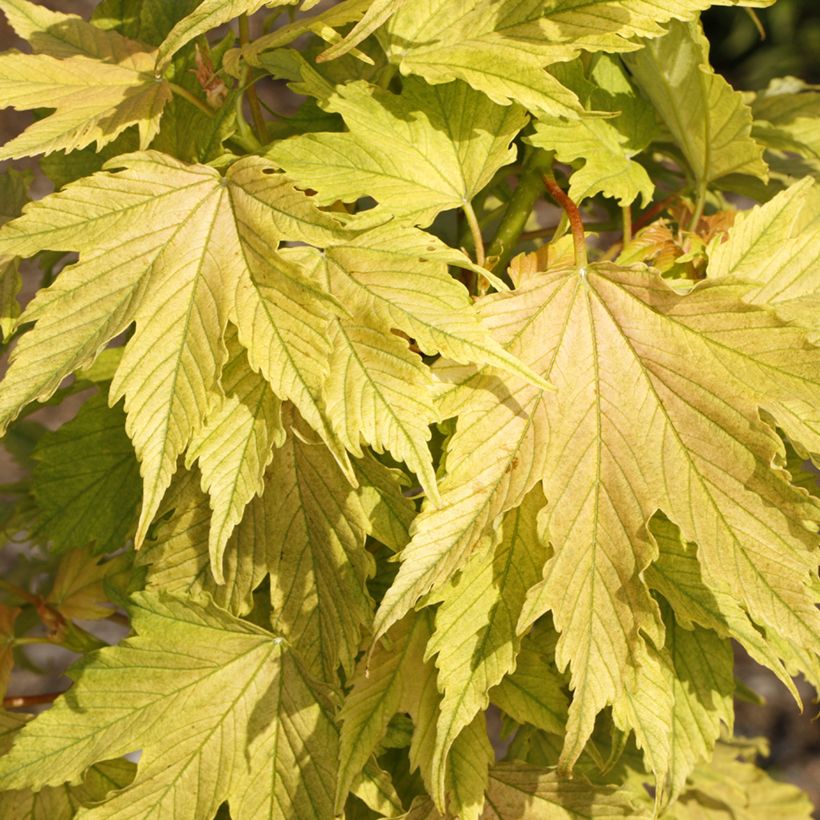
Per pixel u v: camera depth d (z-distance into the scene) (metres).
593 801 0.56
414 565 0.49
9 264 0.56
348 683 0.54
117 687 0.55
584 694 0.50
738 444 0.50
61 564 0.65
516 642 0.52
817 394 0.50
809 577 0.50
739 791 0.71
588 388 0.51
